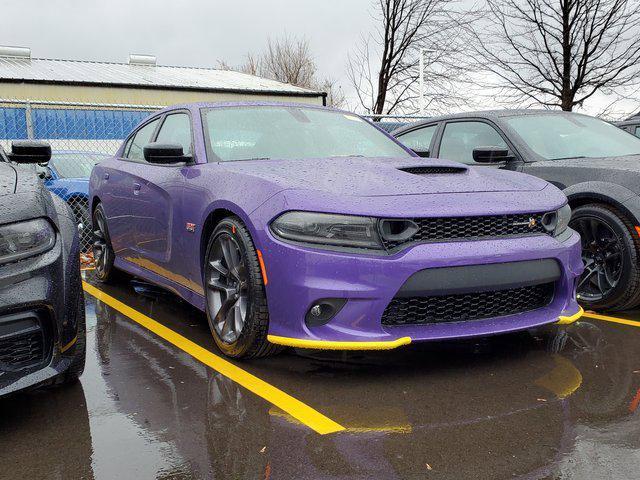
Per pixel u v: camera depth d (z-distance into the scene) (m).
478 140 5.19
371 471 2.12
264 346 3.11
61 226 2.73
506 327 3.00
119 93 22.28
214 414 2.61
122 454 2.28
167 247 3.99
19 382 2.41
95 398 2.81
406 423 2.50
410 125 5.99
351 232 2.82
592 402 2.70
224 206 3.25
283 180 3.12
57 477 2.13
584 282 4.31
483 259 2.88
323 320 2.86
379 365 3.19
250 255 3.04
